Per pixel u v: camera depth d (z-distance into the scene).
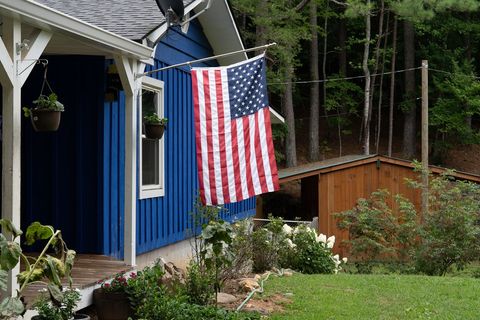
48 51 8.42
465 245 13.73
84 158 8.81
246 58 13.45
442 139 32.38
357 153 33.28
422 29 30.67
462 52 31.45
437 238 13.91
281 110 32.41
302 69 35.88
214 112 8.59
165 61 10.63
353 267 15.26
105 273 7.60
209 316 6.98
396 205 19.88
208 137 8.57
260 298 8.80
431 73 32.38
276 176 8.73
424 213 14.66
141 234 9.70
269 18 25.02
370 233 15.06
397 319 7.77
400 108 32.41
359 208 15.57
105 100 8.79
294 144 29.53
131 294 6.97
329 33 35.78
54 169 8.81
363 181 20.08
